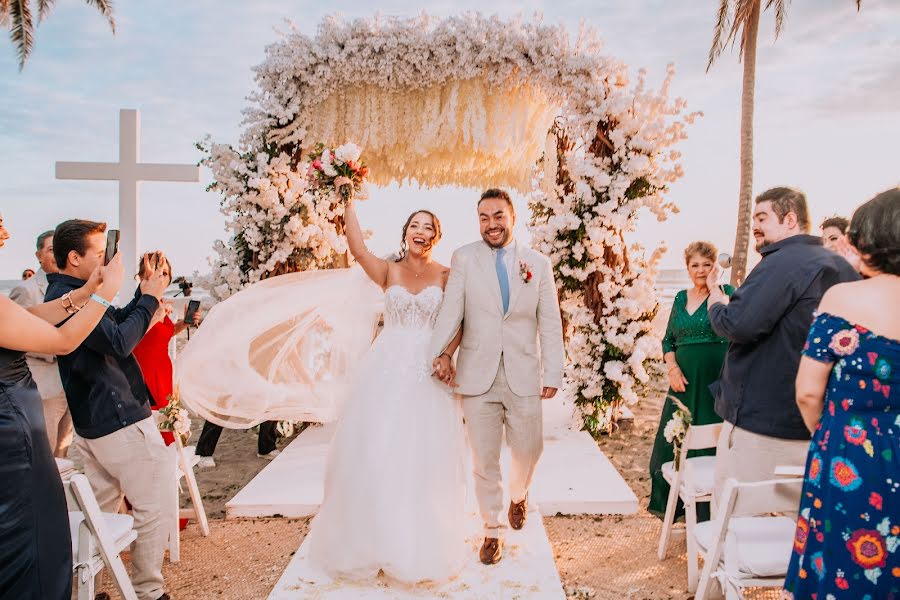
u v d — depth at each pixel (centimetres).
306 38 552
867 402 187
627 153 539
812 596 195
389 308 345
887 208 187
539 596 293
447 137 577
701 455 378
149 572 302
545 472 458
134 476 298
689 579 312
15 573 204
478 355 323
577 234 554
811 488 198
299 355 451
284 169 554
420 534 301
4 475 201
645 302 552
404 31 541
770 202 267
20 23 1430
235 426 444
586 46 545
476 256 330
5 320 195
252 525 400
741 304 262
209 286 563
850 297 194
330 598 292
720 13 1249
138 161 627
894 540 181
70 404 291
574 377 568
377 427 317
